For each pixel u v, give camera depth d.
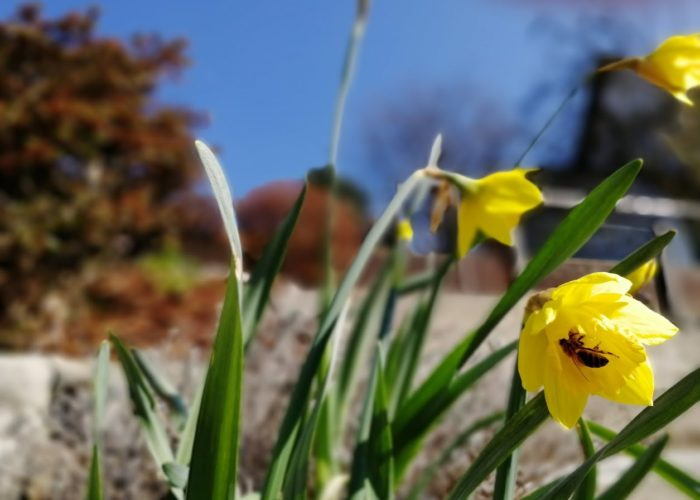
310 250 1.37
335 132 0.34
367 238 0.24
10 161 1.74
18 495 0.50
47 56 1.99
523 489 0.25
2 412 0.62
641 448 0.24
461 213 0.25
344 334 0.47
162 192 1.98
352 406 0.48
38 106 1.81
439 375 0.25
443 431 0.45
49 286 1.52
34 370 0.69
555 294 0.16
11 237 1.58
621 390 0.16
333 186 0.36
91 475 0.21
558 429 0.43
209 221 1.98
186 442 0.23
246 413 0.48
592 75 0.26
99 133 1.85
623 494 0.20
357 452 0.24
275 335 0.56
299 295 0.63
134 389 0.24
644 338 0.16
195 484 0.17
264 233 1.55
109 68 1.99
